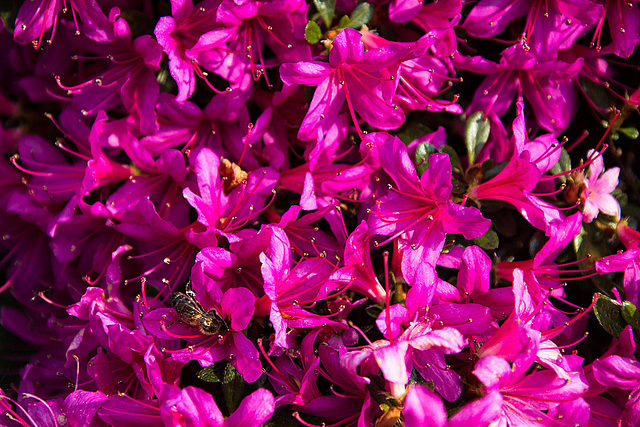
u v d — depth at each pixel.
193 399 0.29
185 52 0.31
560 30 0.33
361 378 0.29
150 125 0.32
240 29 0.32
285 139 0.33
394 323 0.30
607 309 0.33
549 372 0.30
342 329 0.31
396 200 0.32
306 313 0.31
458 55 0.33
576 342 0.32
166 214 0.33
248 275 0.32
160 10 0.33
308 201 0.31
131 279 0.32
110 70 0.33
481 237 0.33
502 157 0.33
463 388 0.31
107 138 0.33
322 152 0.32
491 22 0.33
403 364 0.29
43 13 0.32
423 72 0.33
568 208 0.33
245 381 0.31
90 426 0.32
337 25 0.33
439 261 0.32
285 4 0.31
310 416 0.31
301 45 0.32
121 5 0.33
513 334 0.30
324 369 0.31
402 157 0.31
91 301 0.32
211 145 0.33
